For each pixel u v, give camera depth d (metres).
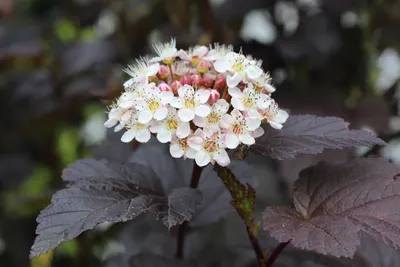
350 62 0.38
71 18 0.47
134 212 0.23
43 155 0.47
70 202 0.23
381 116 0.34
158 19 0.42
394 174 0.24
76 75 0.43
